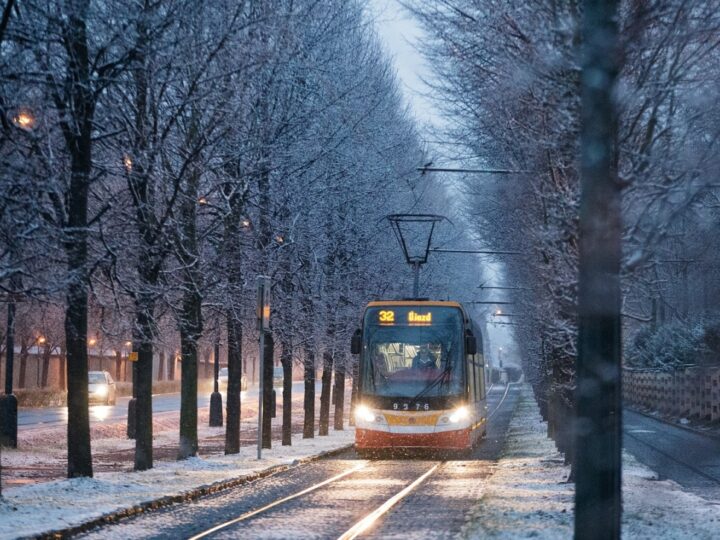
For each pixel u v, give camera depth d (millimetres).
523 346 50281
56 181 17344
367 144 38875
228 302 29766
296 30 24609
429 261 54000
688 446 37594
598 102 10953
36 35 17688
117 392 90625
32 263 17484
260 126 27562
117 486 21125
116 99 21938
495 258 38656
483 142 22672
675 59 13477
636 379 75062
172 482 22516
